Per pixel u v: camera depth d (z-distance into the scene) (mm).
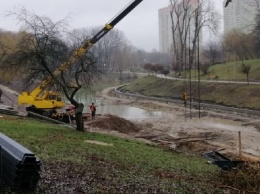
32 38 28000
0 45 46438
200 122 51375
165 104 74625
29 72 31031
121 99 87562
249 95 66938
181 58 101625
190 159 21766
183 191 12750
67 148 17781
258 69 85250
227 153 28422
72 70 30203
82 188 10820
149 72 135500
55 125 30625
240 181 15367
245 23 130875
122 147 22172
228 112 60219
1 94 49531
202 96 77312
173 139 34594
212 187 14406
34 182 9602
